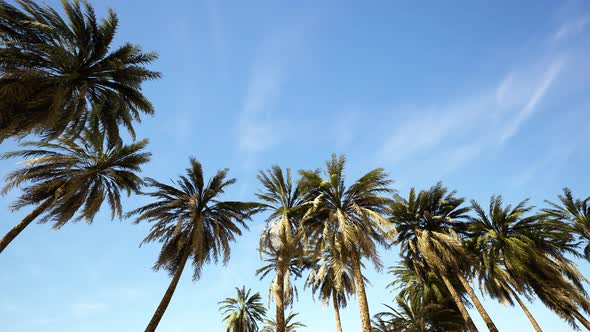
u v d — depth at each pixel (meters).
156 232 20.97
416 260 23.95
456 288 25.03
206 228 22.44
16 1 13.11
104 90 16.81
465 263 21.30
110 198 21.34
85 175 19.14
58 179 19.06
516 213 21.64
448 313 24.05
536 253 20.42
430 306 23.94
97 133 16.89
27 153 18.86
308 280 30.48
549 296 20.08
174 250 21.39
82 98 14.66
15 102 13.09
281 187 22.77
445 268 20.56
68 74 14.20
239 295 36.78
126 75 16.30
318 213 19.41
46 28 12.86
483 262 22.66
